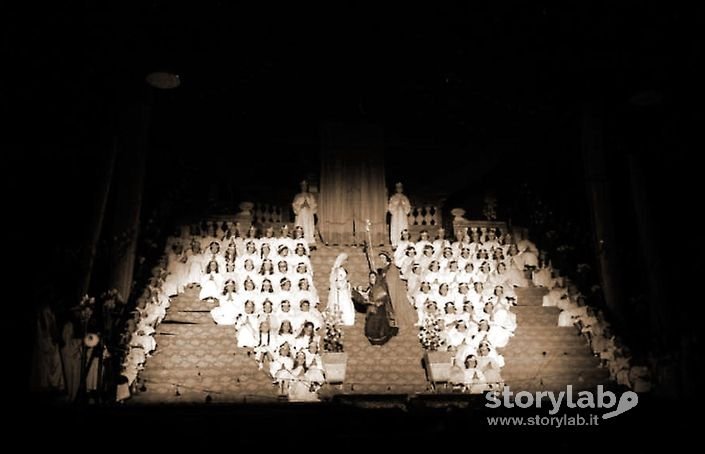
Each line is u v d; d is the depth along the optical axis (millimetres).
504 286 22172
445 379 18734
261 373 18734
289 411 15227
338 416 15000
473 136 28547
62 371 16359
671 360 19156
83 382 15742
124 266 19750
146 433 13992
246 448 13734
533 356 20375
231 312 20062
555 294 22297
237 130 27016
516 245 23953
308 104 28188
